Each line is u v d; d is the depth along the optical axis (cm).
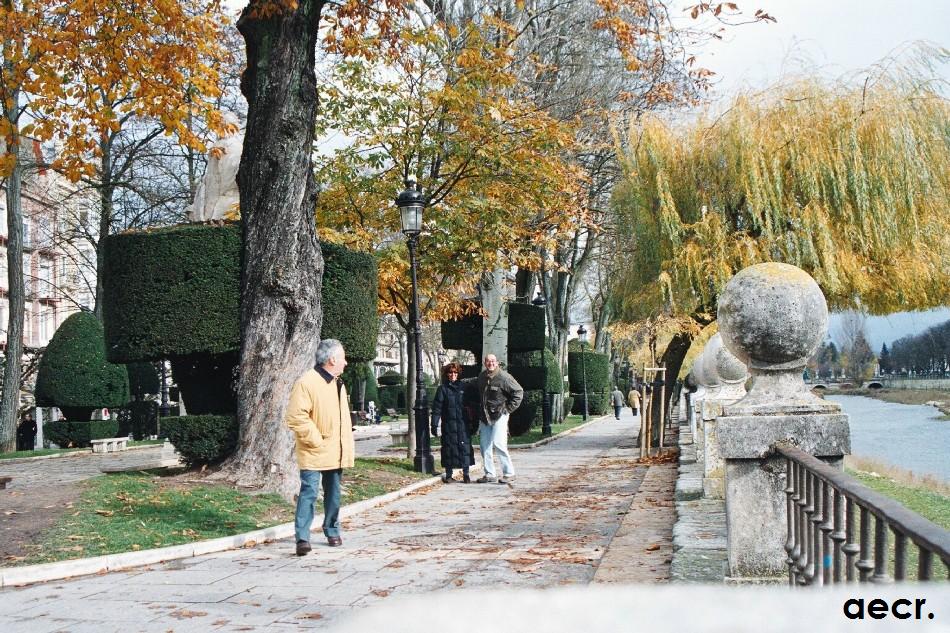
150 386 3488
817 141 1803
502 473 1475
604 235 2917
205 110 1438
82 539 794
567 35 2512
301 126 1186
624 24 1506
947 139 1819
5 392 2539
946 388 6156
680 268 1905
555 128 1852
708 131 1956
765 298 457
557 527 895
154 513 934
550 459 1916
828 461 439
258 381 1159
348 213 1936
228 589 629
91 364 2798
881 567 260
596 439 2770
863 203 1780
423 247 1898
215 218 1434
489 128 1797
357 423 5272
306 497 781
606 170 2805
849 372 7725
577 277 3931
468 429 1486
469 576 641
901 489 1266
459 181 1927
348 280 1400
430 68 1812
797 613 345
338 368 822
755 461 450
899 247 1803
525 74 2427
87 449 2547
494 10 2236
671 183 1978
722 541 618
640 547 717
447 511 1074
